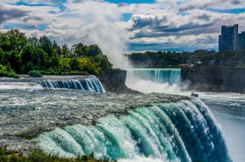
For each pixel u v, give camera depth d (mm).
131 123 27781
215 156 41969
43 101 36625
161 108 34750
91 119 27031
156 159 26922
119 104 35500
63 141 20641
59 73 95750
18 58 92750
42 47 139875
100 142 22844
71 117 27625
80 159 15023
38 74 80875
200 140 39125
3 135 20766
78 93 45688
